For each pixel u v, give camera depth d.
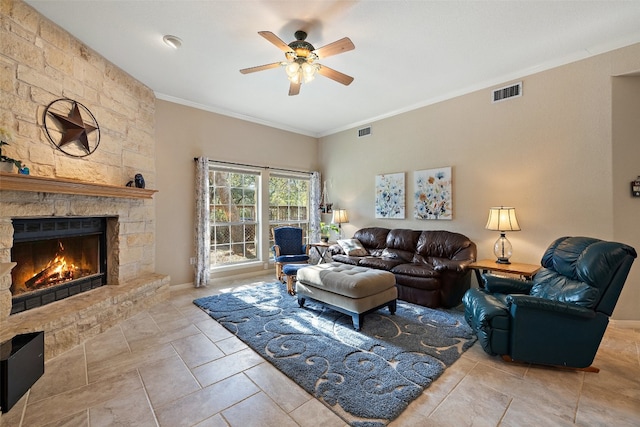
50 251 2.86
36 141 2.40
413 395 1.80
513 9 2.34
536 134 3.37
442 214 4.24
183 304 3.55
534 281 2.70
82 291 2.97
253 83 3.73
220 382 1.96
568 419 1.61
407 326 2.88
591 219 3.02
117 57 3.08
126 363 2.19
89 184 2.68
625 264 2.02
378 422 1.58
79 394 1.83
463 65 3.28
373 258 4.28
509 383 1.95
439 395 1.83
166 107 4.12
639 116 2.90
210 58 3.10
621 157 2.90
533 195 3.40
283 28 2.59
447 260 3.75
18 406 1.71
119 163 3.32
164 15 2.41
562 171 3.20
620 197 2.90
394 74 3.50
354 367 2.12
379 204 5.09
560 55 3.08
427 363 2.18
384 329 2.81
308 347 2.43
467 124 3.96
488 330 2.21
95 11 2.36
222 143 4.75
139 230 3.64
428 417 1.63
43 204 2.48
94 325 2.66
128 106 3.46
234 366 2.16
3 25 2.16
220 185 4.84
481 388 1.90
